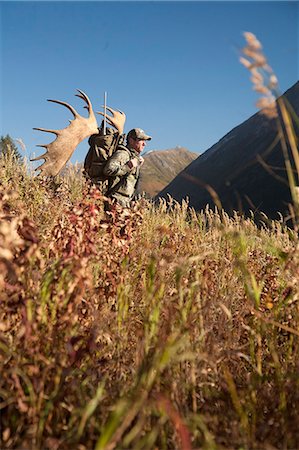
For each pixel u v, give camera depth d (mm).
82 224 2588
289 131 1643
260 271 3318
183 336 1912
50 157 6301
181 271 2234
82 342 2297
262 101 1571
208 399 2189
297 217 1942
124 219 3236
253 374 2328
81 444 1731
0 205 2352
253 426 1920
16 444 1730
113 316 2574
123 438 1738
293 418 2035
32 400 1797
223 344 2504
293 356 2541
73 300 2141
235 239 2174
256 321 2691
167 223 5719
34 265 2428
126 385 2090
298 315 2521
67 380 2104
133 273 3131
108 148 6250
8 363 2039
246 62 1486
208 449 1609
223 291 3154
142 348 2037
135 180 6387
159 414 1768
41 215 4676
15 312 2045
